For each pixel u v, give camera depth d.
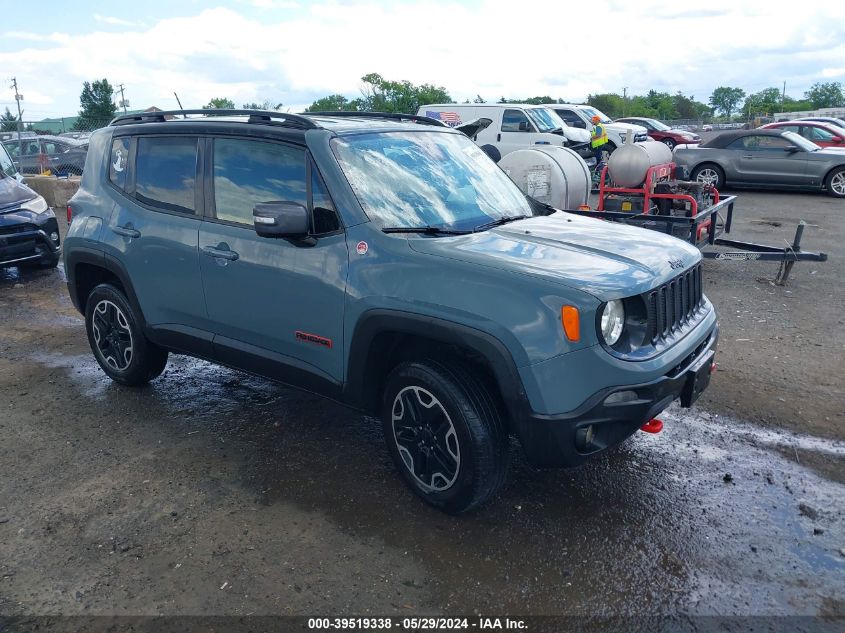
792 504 3.66
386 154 3.94
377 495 3.75
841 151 15.88
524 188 8.82
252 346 4.12
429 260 3.30
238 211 4.06
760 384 5.18
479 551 3.28
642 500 3.69
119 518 3.58
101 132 5.09
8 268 9.60
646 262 3.35
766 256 7.91
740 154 16.48
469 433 3.25
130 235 4.59
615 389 3.00
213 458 4.18
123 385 5.29
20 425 4.68
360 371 3.57
